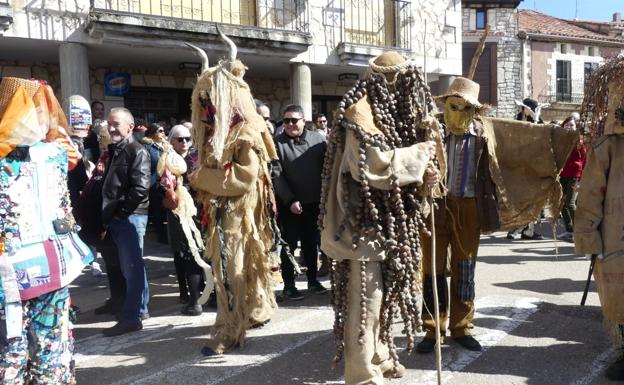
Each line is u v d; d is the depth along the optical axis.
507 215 3.92
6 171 2.64
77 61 9.48
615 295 3.43
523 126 3.86
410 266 3.00
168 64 11.53
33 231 2.72
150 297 5.88
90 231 4.95
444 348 3.96
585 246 3.53
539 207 3.91
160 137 6.55
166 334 4.58
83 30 9.48
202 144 4.21
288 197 5.40
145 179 4.60
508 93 24.02
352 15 12.66
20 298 2.64
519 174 3.92
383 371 3.41
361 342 2.95
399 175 2.76
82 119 5.96
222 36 4.30
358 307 2.97
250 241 4.22
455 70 14.09
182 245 5.12
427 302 3.88
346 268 3.02
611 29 28.03
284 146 5.52
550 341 4.07
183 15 10.99
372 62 3.05
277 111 13.76
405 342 4.11
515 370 3.57
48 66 11.13
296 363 3.81
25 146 2.71
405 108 3.04
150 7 10.49
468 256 3.88
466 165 3.85
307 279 6.01
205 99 4.12
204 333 4.56
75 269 2.87
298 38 10.94
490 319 4.59
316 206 5.58
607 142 3.50
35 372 2.81
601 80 3.54
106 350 4.24
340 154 2.99
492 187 3.88
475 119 3.93
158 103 12.39
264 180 4.38
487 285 5.82
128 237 4.67
